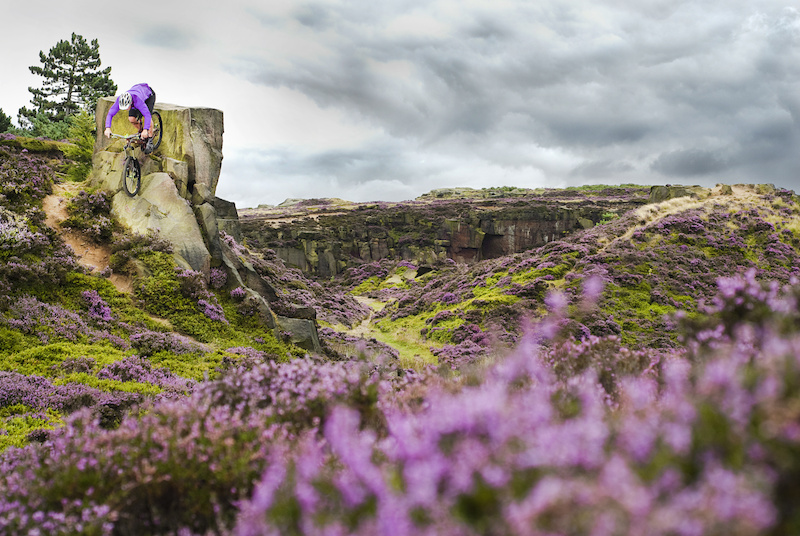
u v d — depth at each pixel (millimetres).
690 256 36531
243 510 3258
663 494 1940
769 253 36688
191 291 19594
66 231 19891
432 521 2197
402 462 2807
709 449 2027
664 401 3488
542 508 1844
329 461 3406
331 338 28953
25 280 16219
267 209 153625
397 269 73938
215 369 14992
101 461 4148
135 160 21438
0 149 21781
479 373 5160
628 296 32094
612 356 5371
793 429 1791
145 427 4516
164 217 21328
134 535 3816
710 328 4395
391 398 5277
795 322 3496
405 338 33625
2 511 3930
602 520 1703
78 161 27812
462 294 38594
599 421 2604
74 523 3592
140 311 18062
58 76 61906
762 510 1637
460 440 2740
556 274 35969
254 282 23547
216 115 25594
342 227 85500
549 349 6184
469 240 86625
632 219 43312
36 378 11492
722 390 2225
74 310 16484
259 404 5332
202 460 3867
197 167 23922
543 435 2342
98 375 12641
